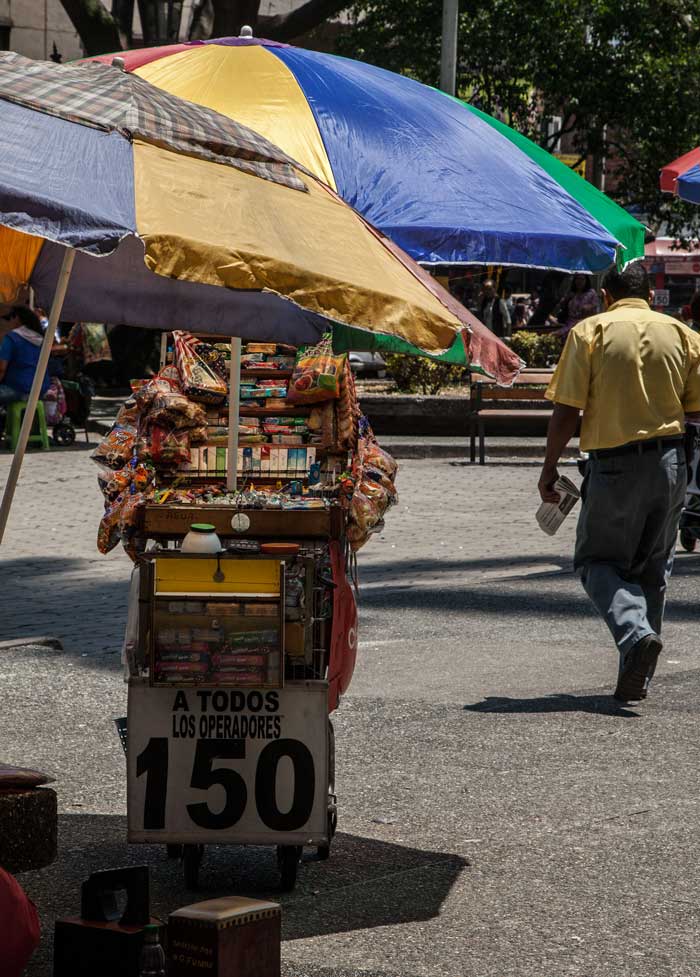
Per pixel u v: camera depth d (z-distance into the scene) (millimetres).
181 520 6082
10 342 22953
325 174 8711
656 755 7969
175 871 6211
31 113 4969
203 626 5613
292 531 6066
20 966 4750
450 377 27859
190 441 6559
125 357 34281
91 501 18516
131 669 5895
